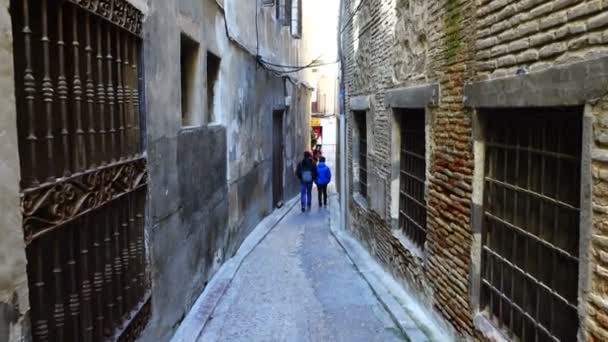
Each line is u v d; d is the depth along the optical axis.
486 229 4.23
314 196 19.14
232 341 5.29
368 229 8.94
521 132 3.67
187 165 5.80
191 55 6.49
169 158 5.04
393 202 7.08
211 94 7.91
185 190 5.69
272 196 13.95
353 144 10.55
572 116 3.06
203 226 6.66
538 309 3.44
